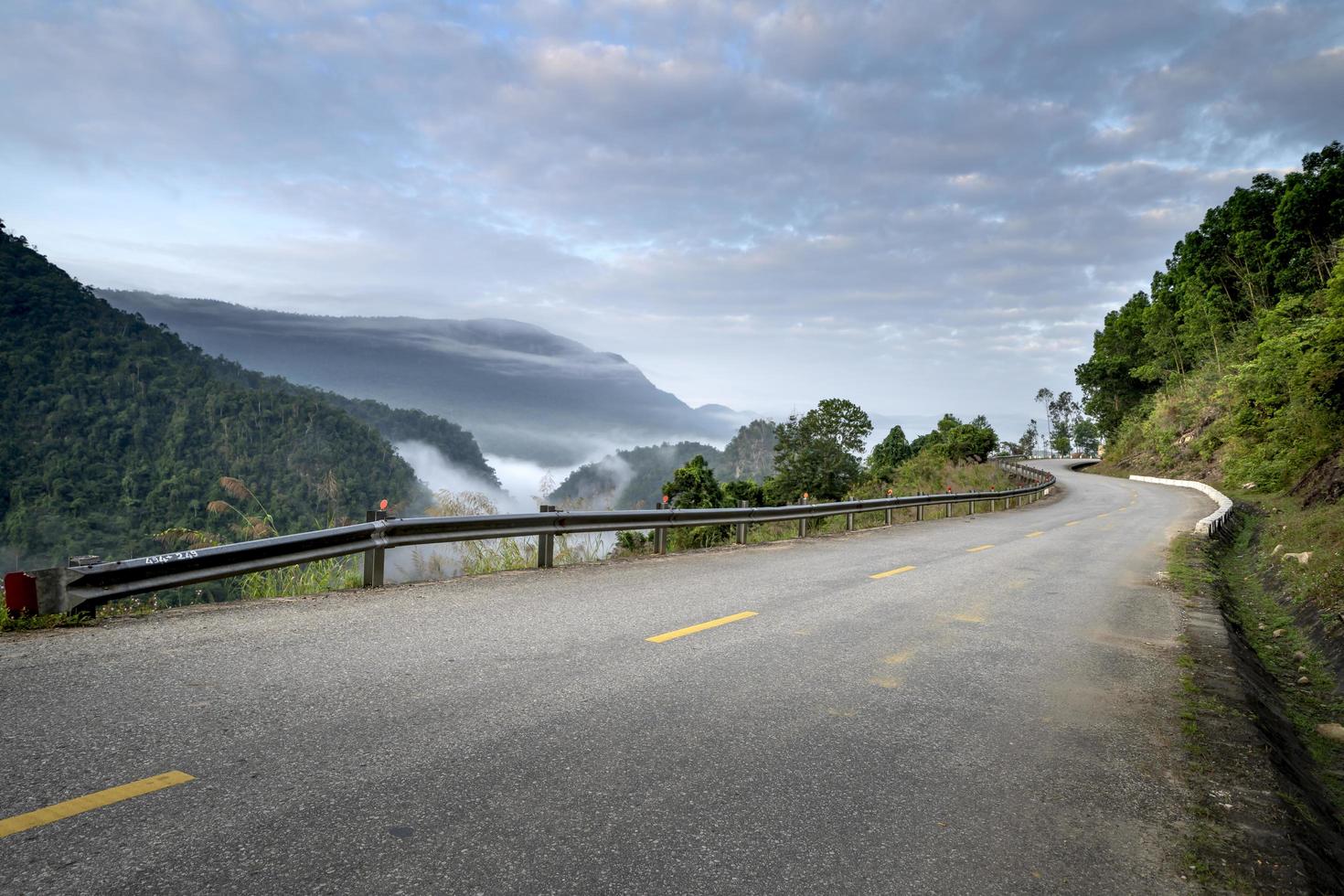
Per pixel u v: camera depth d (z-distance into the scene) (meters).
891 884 2.85
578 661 5.74
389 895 2.60
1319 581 10.80
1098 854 3.17
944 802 3.61
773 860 2.97
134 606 7.46
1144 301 104.44
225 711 4.37
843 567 11.89
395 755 3.82
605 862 2.88
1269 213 62.31
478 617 7.23
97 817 3.06
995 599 9.51
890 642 6.87
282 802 3.26
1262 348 29.91
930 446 83.44
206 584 8.48
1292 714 6.53
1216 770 4.16
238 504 155.75
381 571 8.89
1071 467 91.31
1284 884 2.98
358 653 5.76
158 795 3.28
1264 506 28.16
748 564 11.96
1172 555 15.59
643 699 4.89
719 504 30.80
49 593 6.34
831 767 3.95
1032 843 3.24
